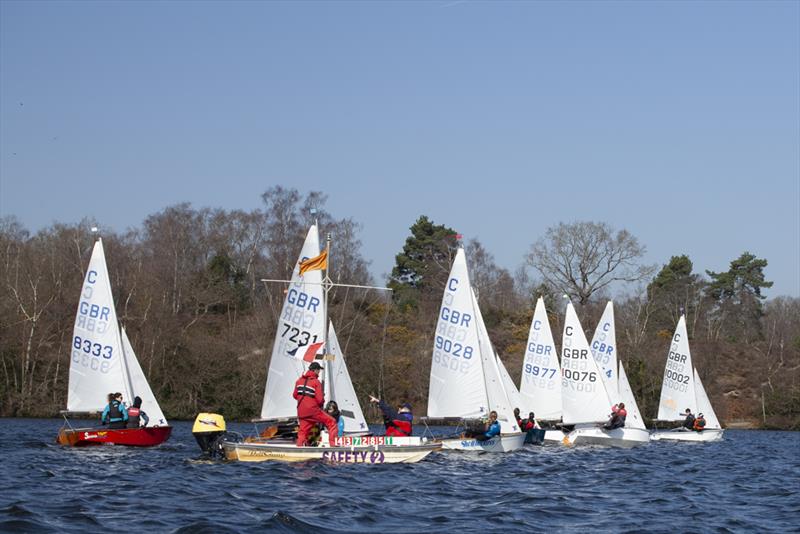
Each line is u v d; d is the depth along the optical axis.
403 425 54.56
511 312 152.12
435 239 186.88
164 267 143.00
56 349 118.75
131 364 64.19
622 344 143.38
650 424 135.38
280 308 136.88
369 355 127.06
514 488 45.34
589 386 80.00
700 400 104.44
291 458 50.62
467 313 60.19
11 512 32.69
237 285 150.38
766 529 34.94
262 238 162.00
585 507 39.75
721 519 37.09
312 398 50.59
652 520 36.47
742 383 152.25
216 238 157.38
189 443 68.81
